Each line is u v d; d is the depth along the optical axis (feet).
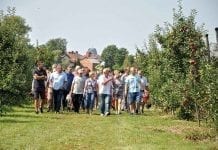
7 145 46.62
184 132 59.88
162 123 70.69
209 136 56.29
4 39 78.64
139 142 50.88
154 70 90.99
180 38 80.38
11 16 83.41
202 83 61.52
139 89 91.20
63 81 87.97
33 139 50.65
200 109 66.80
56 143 48.52
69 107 95.76
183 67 80.07
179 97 75.97
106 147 47.01
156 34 82.99
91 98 90.02
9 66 77.92
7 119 70.33
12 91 79.20
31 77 108.68
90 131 58.54
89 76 90.84
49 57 159.53
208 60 75.15
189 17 81.56
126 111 99.30
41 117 75.72
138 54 123.95
